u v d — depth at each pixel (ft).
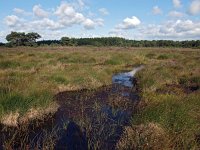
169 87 53.67
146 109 30.94
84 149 26.66
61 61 96.17
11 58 98.58
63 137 29.48
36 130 31.48
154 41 431.43
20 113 33.09
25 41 364.17
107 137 29.19
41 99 36.52
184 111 29.22
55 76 55.83
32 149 26.13
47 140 27.84
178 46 401.70
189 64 86.58
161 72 66.95
